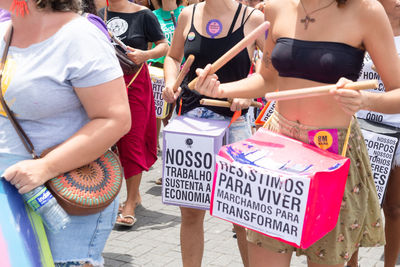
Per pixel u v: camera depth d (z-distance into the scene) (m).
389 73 2.30
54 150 2.02
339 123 2.38
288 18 2.44
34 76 1.98
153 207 5.11
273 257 2.47
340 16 2.29
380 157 3.44
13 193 1.96
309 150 2.38
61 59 1.99
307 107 2.41
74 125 2.10
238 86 2.70
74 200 2.02
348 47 2.29
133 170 4.55
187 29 3.38
